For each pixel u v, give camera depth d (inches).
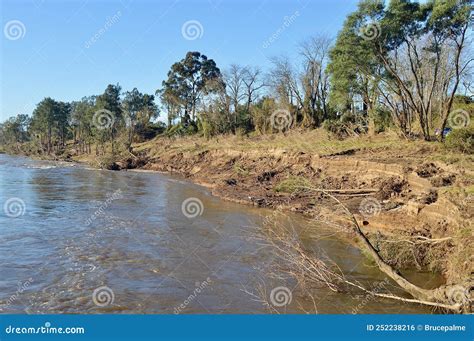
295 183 1157.7
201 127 2861.7
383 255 578.2
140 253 644.7
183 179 1752.0
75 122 4040.4
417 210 697.6
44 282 519.8
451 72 1378.0
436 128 1405.0
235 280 532.1
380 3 1160.2
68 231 773.9
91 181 1616.6
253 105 2581.2
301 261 537.3
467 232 509.0
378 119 1572.3
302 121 2241.6
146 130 3393.2
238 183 1386.6
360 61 1267.2
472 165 850.8
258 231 783.1
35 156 3464.6
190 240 724.7
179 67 3191.4
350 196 970.1
